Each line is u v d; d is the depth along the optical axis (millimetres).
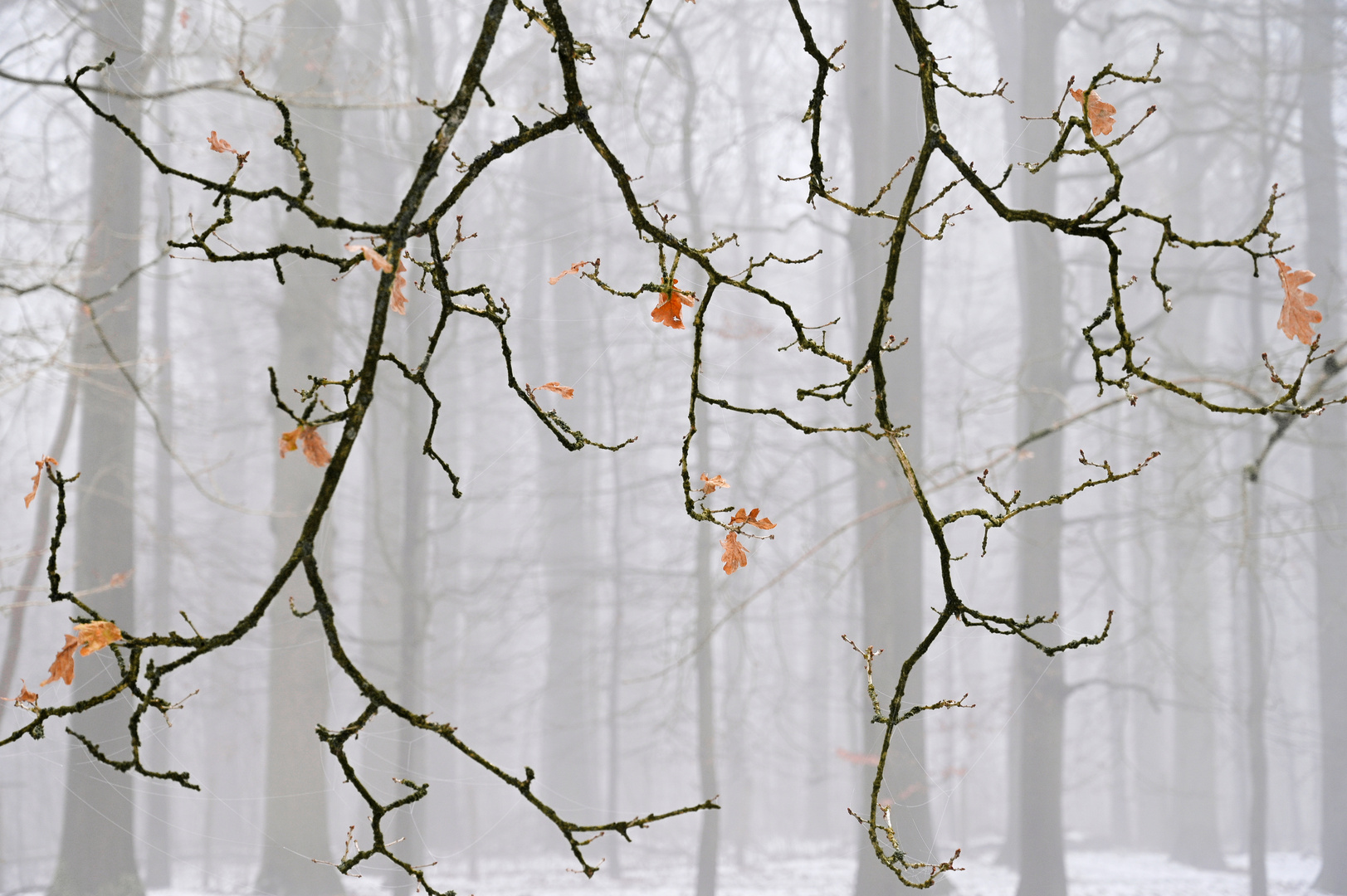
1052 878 12945
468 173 1534
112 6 7176
